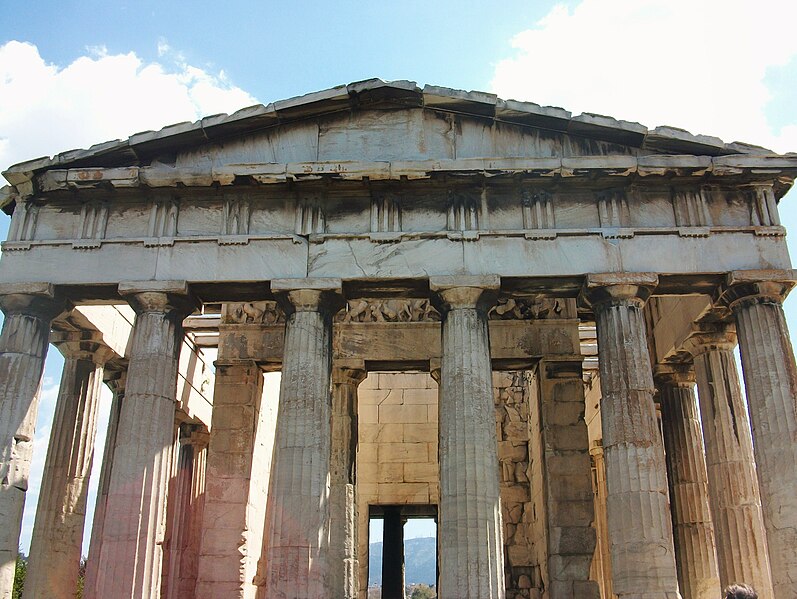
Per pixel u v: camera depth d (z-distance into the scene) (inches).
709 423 1009.5
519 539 1232.2
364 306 1119.6
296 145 952.9
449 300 882.1
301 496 815.7
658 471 814.5
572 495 1005.2
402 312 1115.9
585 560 978.1
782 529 796.0
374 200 932.0
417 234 909.2
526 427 1296.8
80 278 900.0
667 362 1144.8
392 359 1093.1
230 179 917.2
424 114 960.9
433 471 1369.3
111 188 927.0
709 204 917.8
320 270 899.4
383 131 956.0
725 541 960.3
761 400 842.8
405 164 909.2
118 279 898.1
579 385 1056.2
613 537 808.9
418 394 1416.1
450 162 906.7
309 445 836.0
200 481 1411.2
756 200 919.0
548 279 892.0
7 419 853.8
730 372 1014.4
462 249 902.4
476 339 866.8
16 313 893.8
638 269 886.4
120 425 846.5
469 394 843.4
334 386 1091.9
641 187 925.8
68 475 1049.5
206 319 1250.0
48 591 996.6
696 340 1038.4
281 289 888.3
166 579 1291.8
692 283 899.4
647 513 795.4
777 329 861.2
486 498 808.3
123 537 800.9
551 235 902.4
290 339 879.1
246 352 1096.2
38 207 941.8
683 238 899.4
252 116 938.7
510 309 1093.8
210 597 991.0
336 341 1104.8
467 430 829.2
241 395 1077.8
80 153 925.8
